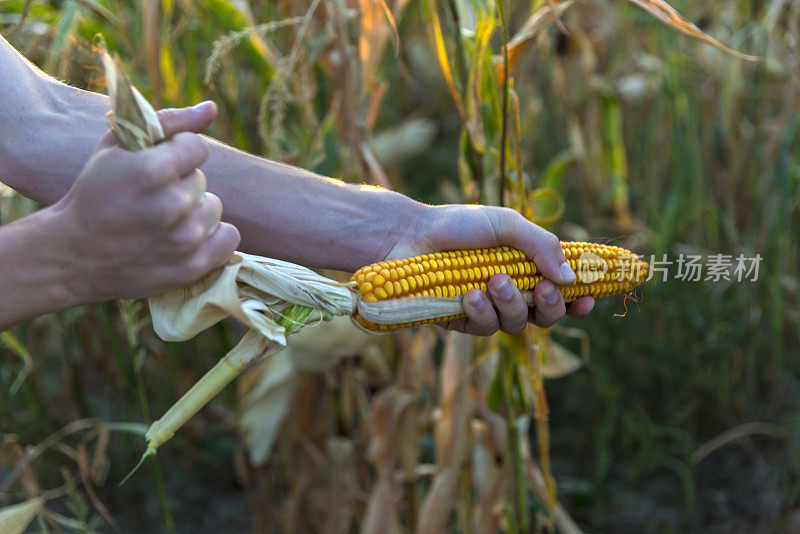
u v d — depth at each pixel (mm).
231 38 1802
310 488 2557
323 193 1309
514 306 1220
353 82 2027
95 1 2098
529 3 3680
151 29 2082
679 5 3023
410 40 4684
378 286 1121
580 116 3467
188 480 3205
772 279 2904
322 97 2580
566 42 2881
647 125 3496
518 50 1656
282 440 2490
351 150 2080
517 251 1283
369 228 1294
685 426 3270
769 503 2846
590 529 2844
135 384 2906
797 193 2857
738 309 3326
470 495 2158
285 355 2336
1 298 883
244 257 1048
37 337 2793
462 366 1988
